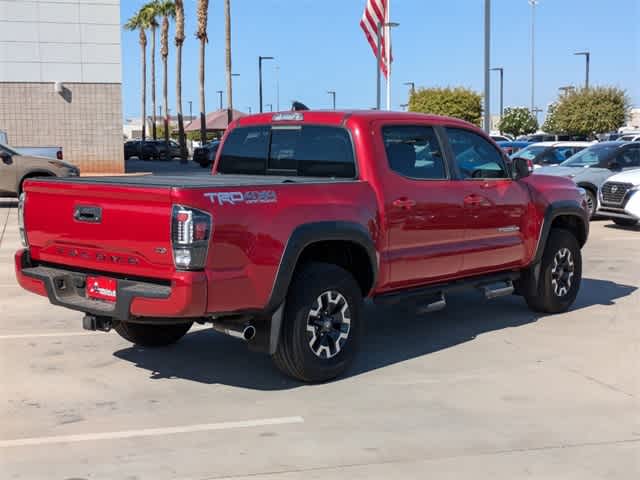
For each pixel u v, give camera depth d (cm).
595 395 609
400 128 703
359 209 646
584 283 1090
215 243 547
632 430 536
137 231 558
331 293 627
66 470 466
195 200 538
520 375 661
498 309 918
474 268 771
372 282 668
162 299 545
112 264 583
